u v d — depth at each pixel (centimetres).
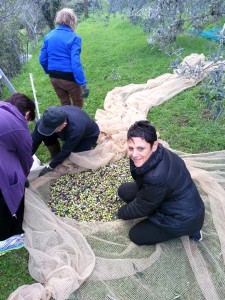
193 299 153
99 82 341
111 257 169
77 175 222
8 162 153
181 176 153
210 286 154
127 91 308
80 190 212
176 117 275
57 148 232
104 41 463
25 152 160
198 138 248
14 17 414
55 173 219
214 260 166
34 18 544
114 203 203
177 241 175
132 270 163
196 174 204
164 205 159
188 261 167
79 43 242
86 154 224
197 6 352
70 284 151
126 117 264
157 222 164
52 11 577
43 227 179
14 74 405
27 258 175
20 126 152
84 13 693
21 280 166
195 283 158
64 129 199
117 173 222
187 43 394
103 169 225
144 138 138
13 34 412
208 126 259
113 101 295
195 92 299
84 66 382
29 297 147
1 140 148
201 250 173
